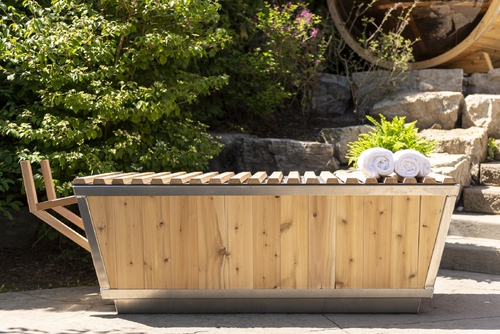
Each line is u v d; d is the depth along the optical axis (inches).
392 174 151.9
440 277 186.2
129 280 148.6
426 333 132.6
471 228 210.8
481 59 294.2
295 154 253.4
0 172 190.2
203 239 146.4
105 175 158.2
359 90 291.1
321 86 313.7
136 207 146.3
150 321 143.9
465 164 233.0
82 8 198.8
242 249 146.2
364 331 134.3
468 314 147.8
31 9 193.6
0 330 137.5
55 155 188.9
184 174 164.9
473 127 263.3
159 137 217.8
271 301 149.3
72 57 201.0
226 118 306.2
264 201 144.7
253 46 304.7
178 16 206.2
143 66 207.2
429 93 276.4
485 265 190.2
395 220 144.3
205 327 138.3
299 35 273.9
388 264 145.4
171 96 202.1
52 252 217.6
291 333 133.1
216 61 281.3
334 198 144.3
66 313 153.0
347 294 146.2
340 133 261.7
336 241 145.3
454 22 283.4
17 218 219.0
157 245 147.1
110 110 192.1
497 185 235.9
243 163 263.3
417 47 302.4
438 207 143.0
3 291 181.9
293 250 145.8
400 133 176.6
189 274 147.4
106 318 147.2
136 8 203.9
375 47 297.6
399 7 290.8
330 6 306.5
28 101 210.1
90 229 146.6
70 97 190.1
